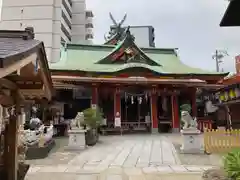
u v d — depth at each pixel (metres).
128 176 8.33
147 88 25.28
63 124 22.47
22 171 7.41
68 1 61.16
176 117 25.30
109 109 26.23
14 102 6.19
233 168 4.84
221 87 24.86
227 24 7.70
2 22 52.28
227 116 24.12
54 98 25.61
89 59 29.22
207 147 12.48
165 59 32.41
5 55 2.82
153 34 49.03
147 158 11.57
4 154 6.42
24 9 52.28
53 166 10.02
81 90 26.36
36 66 4.39
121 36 33.00
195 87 25.72
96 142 17.28
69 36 61.25
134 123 26.20
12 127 6.44
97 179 8.02
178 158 11.47
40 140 12.49
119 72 24.77
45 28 51.25
